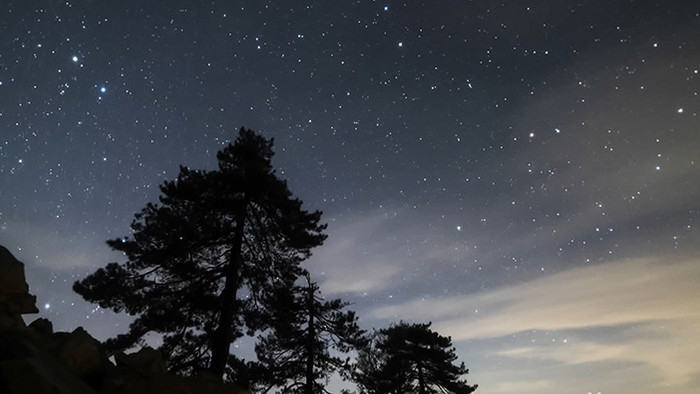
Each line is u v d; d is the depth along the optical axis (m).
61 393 2.92
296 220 15.97
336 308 20.45
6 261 3.53
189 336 14.04
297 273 16.47
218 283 15.41
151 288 14.42
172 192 15.11
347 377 20.47
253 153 17.34
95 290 13.52
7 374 2.79
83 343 3.86
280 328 16.06
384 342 26.75
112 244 14.33
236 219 15.78
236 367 16.81
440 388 26.77
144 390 3.82
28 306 3.56
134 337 13.59
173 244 14.35
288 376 19.47
